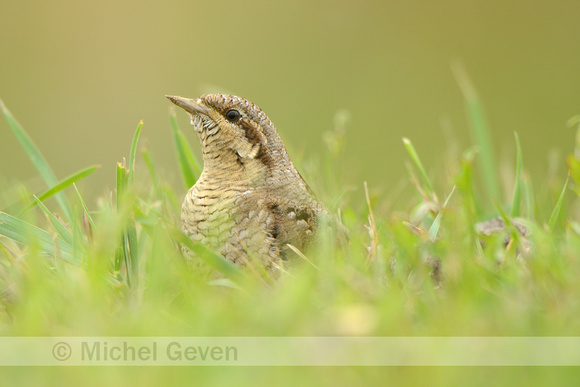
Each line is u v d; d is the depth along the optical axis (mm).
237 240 3877
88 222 3875
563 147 5680
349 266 3838
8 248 3855
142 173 3979
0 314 3828
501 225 3930
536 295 3814
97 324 3795
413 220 3893
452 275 3818
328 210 3908
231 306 3805
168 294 3850
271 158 3896
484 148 4004
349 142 5746
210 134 3891
